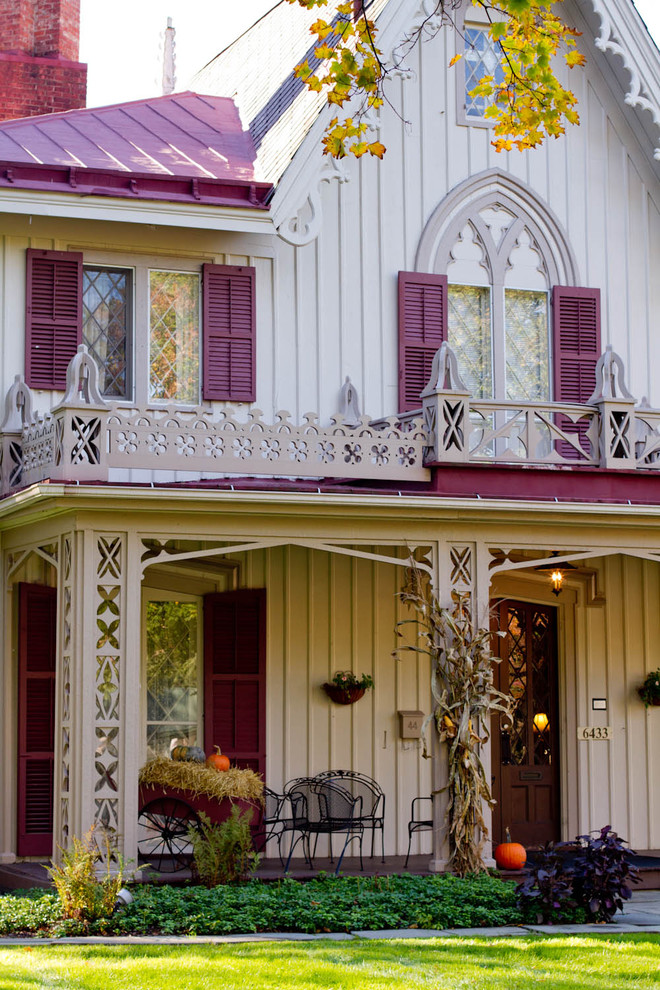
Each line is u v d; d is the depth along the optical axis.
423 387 15.86
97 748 12.05
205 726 14.91
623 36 16.42
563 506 13.30
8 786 13.92
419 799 15.30
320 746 15.17
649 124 16.69
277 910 10.95
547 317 16.66
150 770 12.77
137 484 12.02
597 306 16.72
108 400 14.84
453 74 16.38
